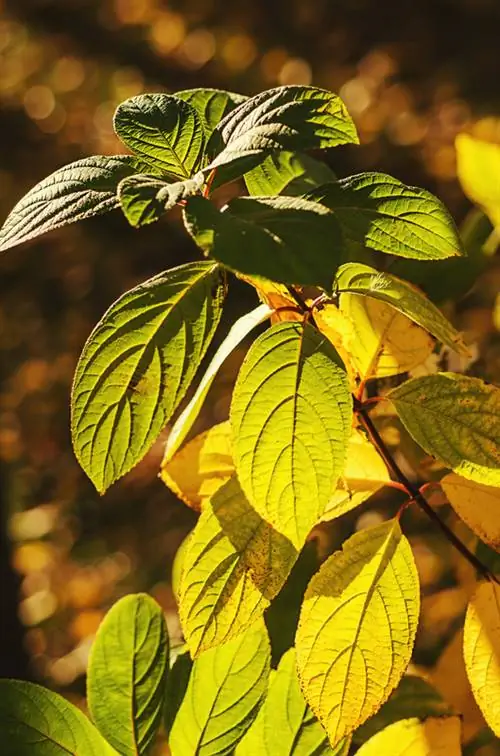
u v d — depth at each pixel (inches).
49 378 276.2
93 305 273.4
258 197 41.7
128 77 315.6
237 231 40.9
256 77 301.3
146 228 254.5
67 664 176.6
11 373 275.9
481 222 51.8
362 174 44.6
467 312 56.2
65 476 259.0
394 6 304.3
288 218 41.0
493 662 45.5
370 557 44.9
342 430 42.9
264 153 43.4
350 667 44.6
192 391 113.0
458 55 298.8
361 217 44.6
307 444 42.9
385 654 44.7
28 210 43.6
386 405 50.3
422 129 267.3
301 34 309.1
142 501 237.0
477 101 281.4
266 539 44.4
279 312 45.4
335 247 40.8
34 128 304.0
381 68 295.7
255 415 42.9
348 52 306.3
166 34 319.0
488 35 298.4
